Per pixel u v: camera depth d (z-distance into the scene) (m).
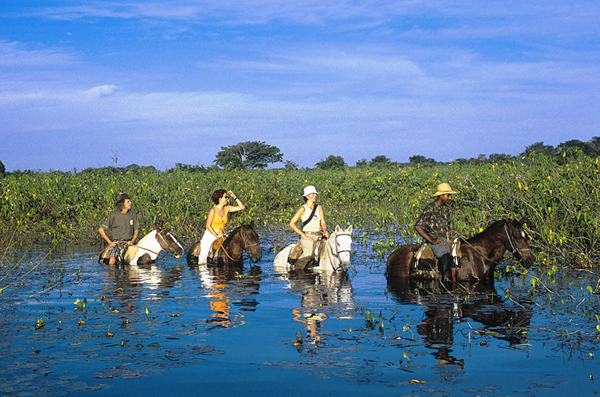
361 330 5.64
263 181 25.52
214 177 24.14
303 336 5.45
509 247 8.19
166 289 8.02
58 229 16.25
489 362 4.62
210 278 9.04
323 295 7.51
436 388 4.06
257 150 72.50
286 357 4.79
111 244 10.88
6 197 18.33
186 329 5.73
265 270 9.93
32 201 18.55
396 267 9.04
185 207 17.44
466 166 24.06
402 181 24.94
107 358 4.79
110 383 4.20
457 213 13.59
